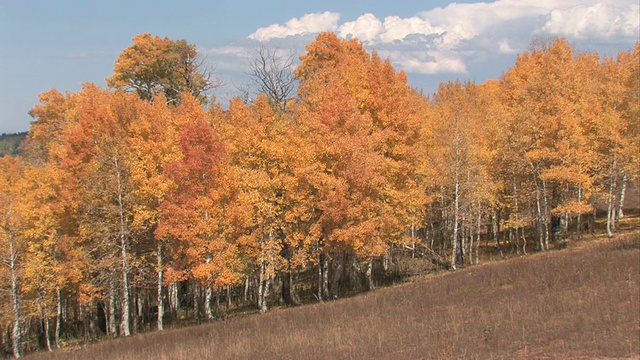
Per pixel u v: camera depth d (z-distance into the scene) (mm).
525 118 37969
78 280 31219
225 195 28984
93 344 29781
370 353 16484
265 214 31125
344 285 41062
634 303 16719
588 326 15312
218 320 31672
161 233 28062
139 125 31562
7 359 34156
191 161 28047
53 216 31922
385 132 32031
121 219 30219
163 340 25156
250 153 31422
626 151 36750
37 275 31344
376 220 31875
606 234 41594
